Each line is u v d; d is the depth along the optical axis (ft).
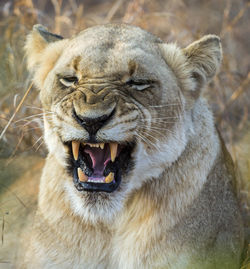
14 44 51.08
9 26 53.47
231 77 53.21
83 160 29.73
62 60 30.01
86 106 27.09
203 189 31.19
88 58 28.99
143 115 28.73
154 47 30.83
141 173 29.53
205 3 70.85
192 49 31.45
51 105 29.86
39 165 41.81
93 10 73.31
